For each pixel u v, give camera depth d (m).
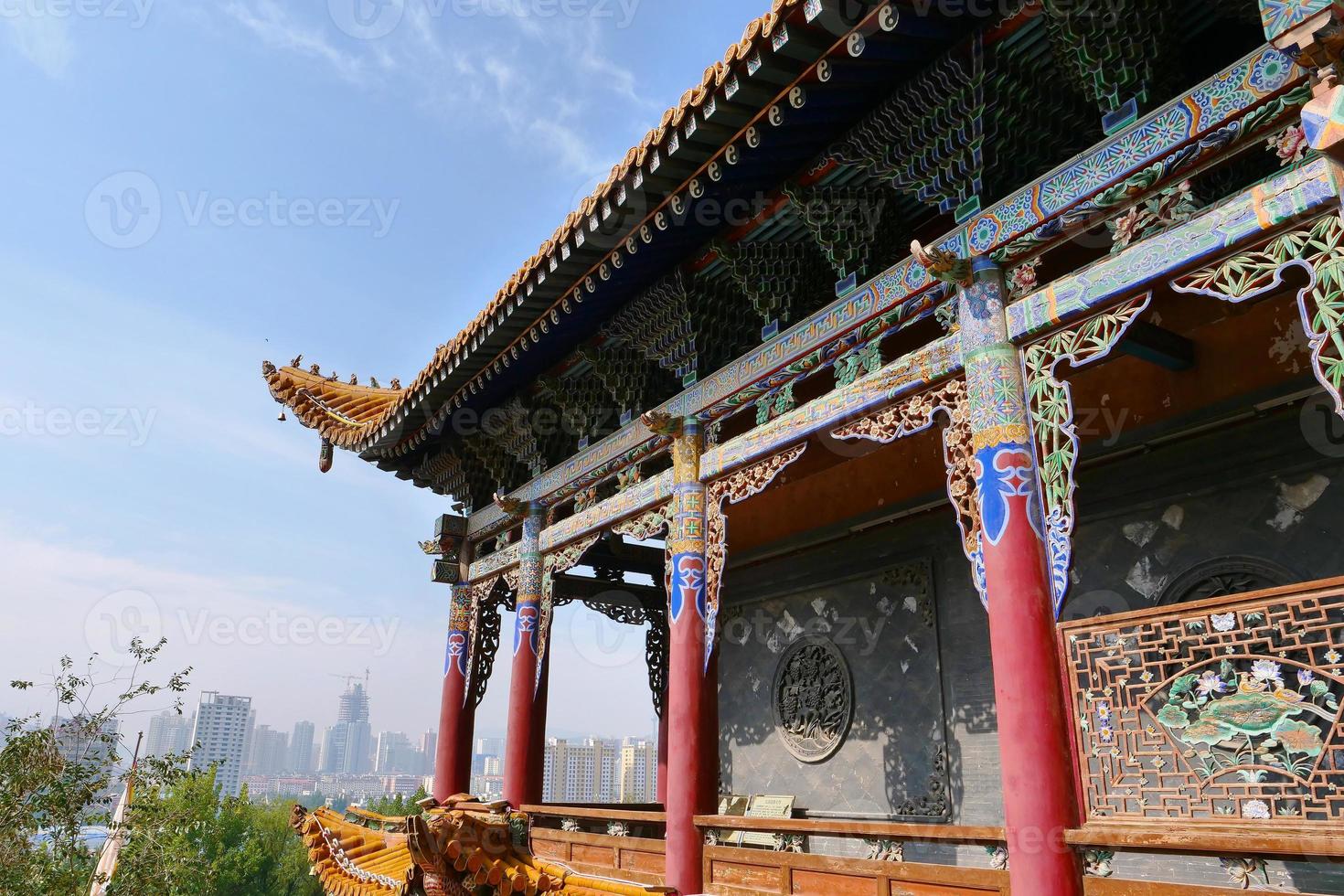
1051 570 7.15
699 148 8.91
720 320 11.91
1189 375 10.37
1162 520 10.75
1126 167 7.17
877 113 8.77
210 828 48.84
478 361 13.69
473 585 17.66
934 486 13.79
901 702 13.84
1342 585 5.61
